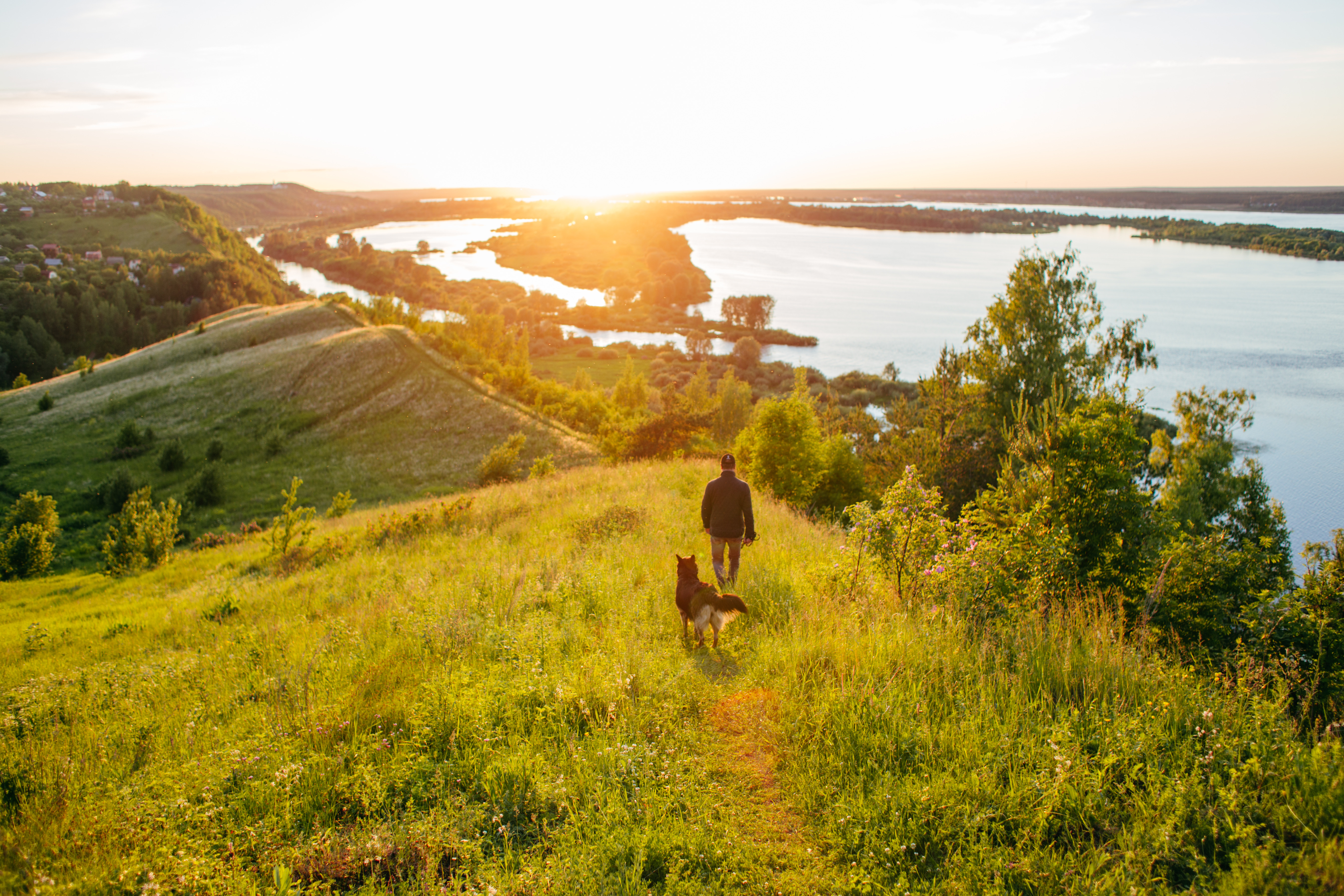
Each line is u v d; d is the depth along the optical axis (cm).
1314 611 586
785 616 638
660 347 15738
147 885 304
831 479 2048
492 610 696
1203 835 326
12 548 2936
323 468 4894
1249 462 2578
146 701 582
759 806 375
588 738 434
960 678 475
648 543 948
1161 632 641
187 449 5272
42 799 392
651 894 313
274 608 1004
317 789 395
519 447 3572
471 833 359
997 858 316
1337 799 313
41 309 13138
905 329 18362
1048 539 705
